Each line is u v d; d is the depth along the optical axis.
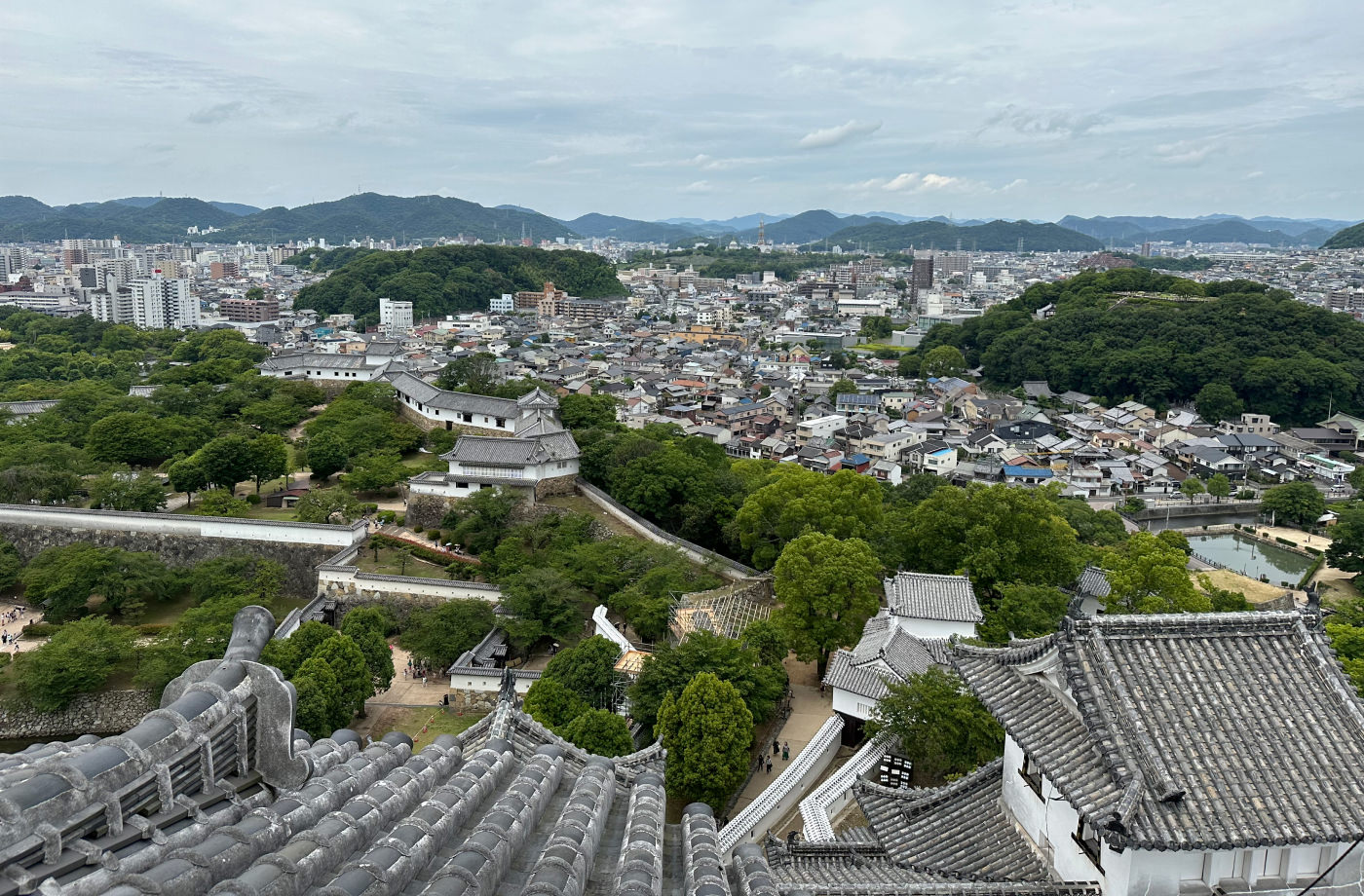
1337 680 15.82
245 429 92.69
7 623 63.50
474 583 63.12
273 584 65.88
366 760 14.98
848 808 37.12
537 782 15.41
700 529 70.06
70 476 77.25
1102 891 15.45
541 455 76.25
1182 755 14.73
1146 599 49.12
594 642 47.91
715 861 13.67
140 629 61.03
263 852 10.04
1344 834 13.84
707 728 37.38
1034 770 18.30
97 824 8.84
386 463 82.00
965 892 16.06
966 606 49.00
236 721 11.15
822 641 50.78
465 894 10.31
